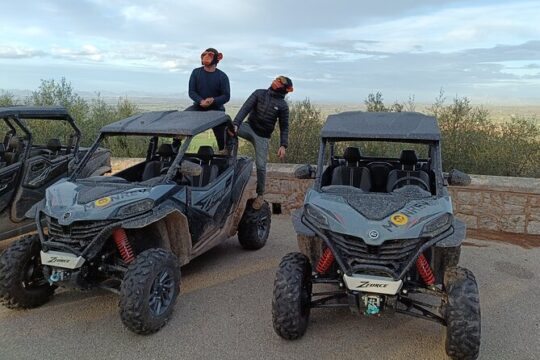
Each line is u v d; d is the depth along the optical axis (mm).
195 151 6395
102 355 3682
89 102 12469
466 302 3326
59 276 3945
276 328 3764
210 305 4605
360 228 3588
